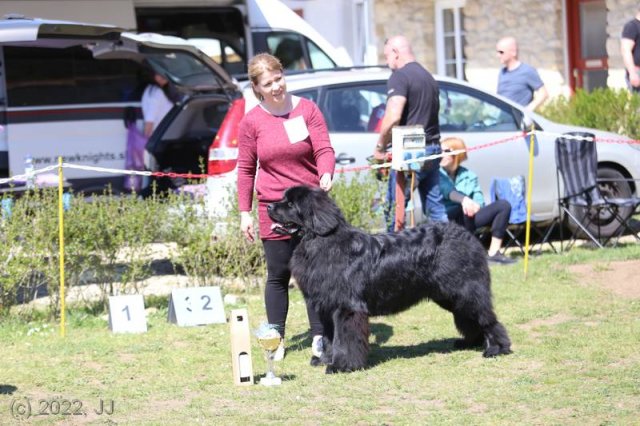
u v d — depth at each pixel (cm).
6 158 1450
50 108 1475
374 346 889
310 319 841
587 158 1269
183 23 1683
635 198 1285
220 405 718
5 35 1175
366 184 1159
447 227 830
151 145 1464
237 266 1135
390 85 1105
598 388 718
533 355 824
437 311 1017
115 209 1091
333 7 2353
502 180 1254
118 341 931
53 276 1036
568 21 1941
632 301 1010
